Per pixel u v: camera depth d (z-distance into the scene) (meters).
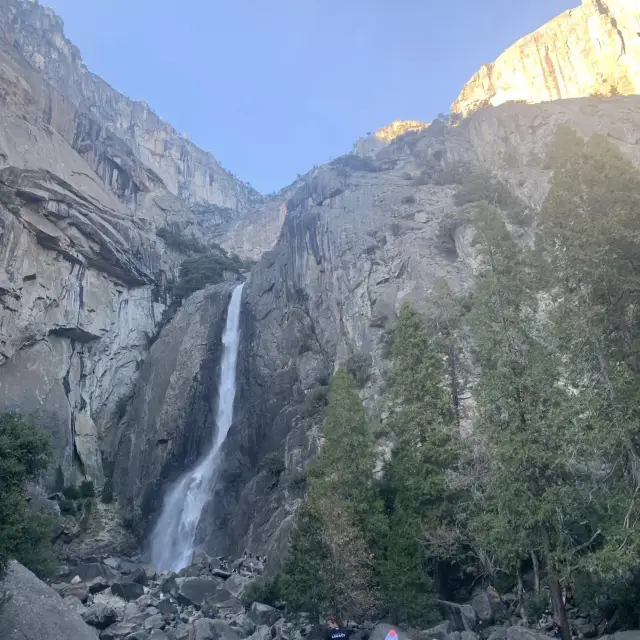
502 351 19.69
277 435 51.59
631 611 20.05
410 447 25.41
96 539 51.34
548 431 17.84
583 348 19.22
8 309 53.19
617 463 18.86
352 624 24.33
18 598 19.95
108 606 27.97
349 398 28.41
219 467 54.22
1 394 52.28
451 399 27.30
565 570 17.05
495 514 19.66
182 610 30.14
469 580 27.00
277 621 26.42
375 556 24.52
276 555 35.31
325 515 23.98
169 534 52.78
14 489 21.17
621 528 16.72
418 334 27.59
